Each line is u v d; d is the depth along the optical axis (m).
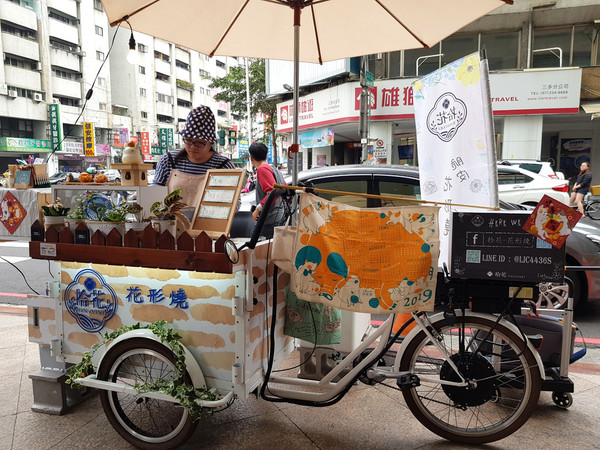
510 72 13.28
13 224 2.63
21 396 2.85
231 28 2.98
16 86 30.06
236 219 3.62
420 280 2.07
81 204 2.38
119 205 2.40
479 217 2.07
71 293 2.43
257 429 2.49
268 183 3.87
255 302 2.16
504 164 9.53
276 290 2.27
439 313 2.33
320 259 2.06
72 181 2.53
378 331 2.34
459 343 2.29
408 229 2.05
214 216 2.21
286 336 2.67
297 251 2.05
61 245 2.26
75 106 35.22
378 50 3.00
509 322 2.25
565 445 2.30
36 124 32.56
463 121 2.63
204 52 3.02
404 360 2.36
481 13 2.40
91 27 36.28
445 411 2.56
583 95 13.32
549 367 2.60
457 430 2.32
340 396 2.34
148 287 2.26
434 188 3.00
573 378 3.13
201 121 2.91
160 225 2.17
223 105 60.88
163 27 2.71
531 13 14.04
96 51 37.03
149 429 2.40
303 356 2.93
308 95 16.47
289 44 3.15
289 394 2.36
